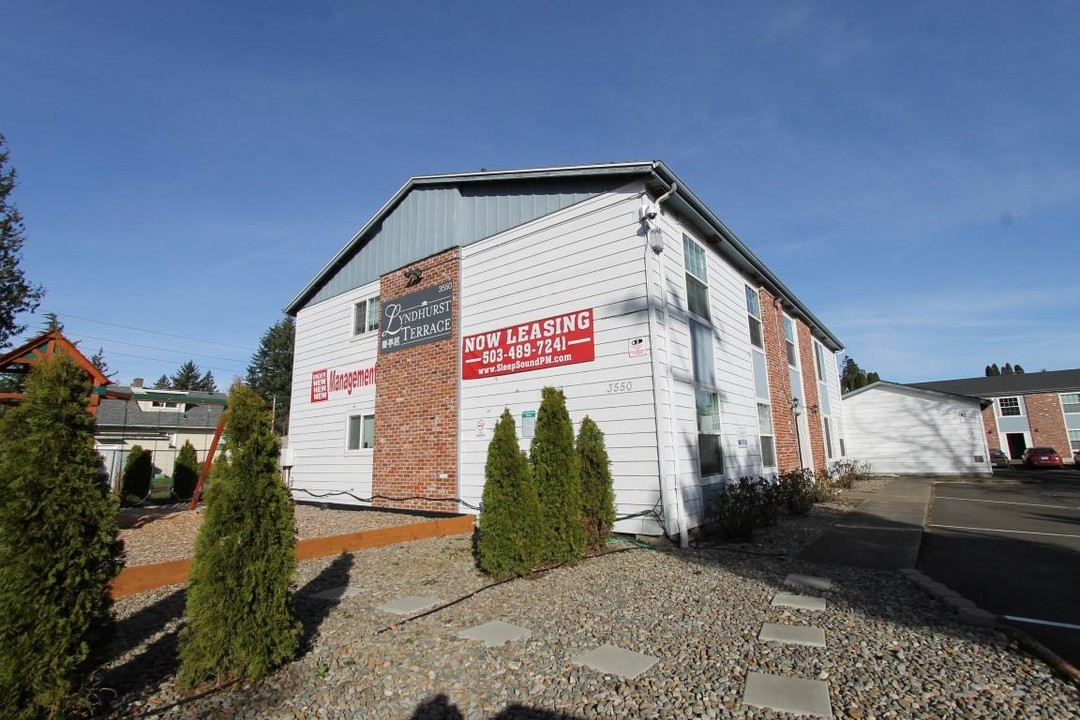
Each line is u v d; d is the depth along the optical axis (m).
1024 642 4.10
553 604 5.34
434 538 9.05
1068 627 4.61
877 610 5.06
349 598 5.62
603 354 9.13
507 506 6.41
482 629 4.64
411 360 12.33
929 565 7.08
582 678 3.70
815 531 9.73
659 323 8.84
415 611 5.15
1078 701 3.26
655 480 8.34
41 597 3.04
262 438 4.04
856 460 25.03
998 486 20.50
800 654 4.04
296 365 16.12
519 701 3.43
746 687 3.51
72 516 3.22
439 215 12.29
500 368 10.54
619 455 8.73
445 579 6.35
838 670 3.75
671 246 9.84
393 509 12.14
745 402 12.37
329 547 7.70
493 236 11.13
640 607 5.22
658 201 9.23
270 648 3.80
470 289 11.40
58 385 3.37
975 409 26.06
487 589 5.89
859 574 6.48
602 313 9.26
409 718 3.25
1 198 16.78
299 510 13.54
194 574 3.67
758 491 9.82
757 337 14.03
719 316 11.61
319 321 15.51
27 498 3.08
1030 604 5.27
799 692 3.42
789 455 14.89
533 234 10.45
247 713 3.31
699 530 9.12
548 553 6.90
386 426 12.66
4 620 2.93
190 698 3.47
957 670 3.71
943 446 26.47
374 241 14.02
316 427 14.89
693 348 10.10
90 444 3.43
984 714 3.14
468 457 10.82
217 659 3.58
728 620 4.83
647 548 8.03
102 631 3.34
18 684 2.92
